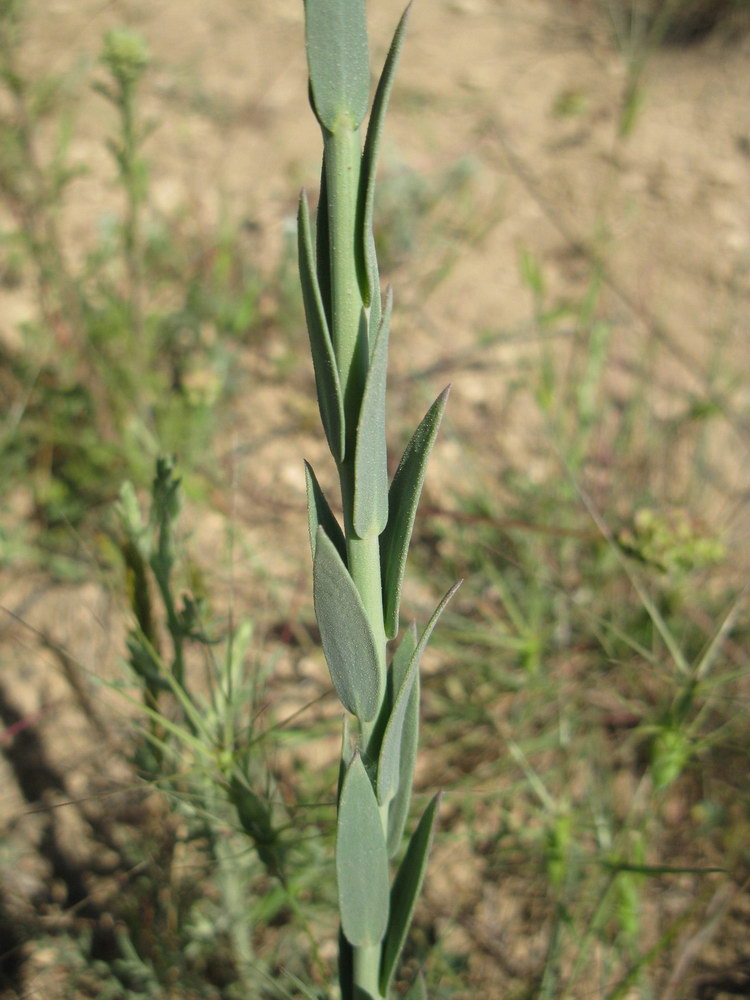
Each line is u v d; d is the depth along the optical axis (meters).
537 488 0.49
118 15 0.80
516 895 0.37
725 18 0.82
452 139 0.73
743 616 0.44
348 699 0.17
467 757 0.41
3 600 0.44
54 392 0.47
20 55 0.68
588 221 0.66
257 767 0.30
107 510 0.45
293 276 0.56
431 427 0.15
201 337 0.54
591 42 0.84
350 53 0.14
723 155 0.72
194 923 0.32
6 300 0.54
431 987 0.32
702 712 0.32
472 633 0.42
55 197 0.47
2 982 0.34
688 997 0.35
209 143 0.69
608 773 0.40
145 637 0.26
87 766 0.40
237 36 0.80
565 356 0.58
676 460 0.52
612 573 0.45
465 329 0.59
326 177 0.14
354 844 0.18
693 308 0.61
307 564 0.47
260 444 0.52
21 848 0.37
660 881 0.38
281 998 0.31
